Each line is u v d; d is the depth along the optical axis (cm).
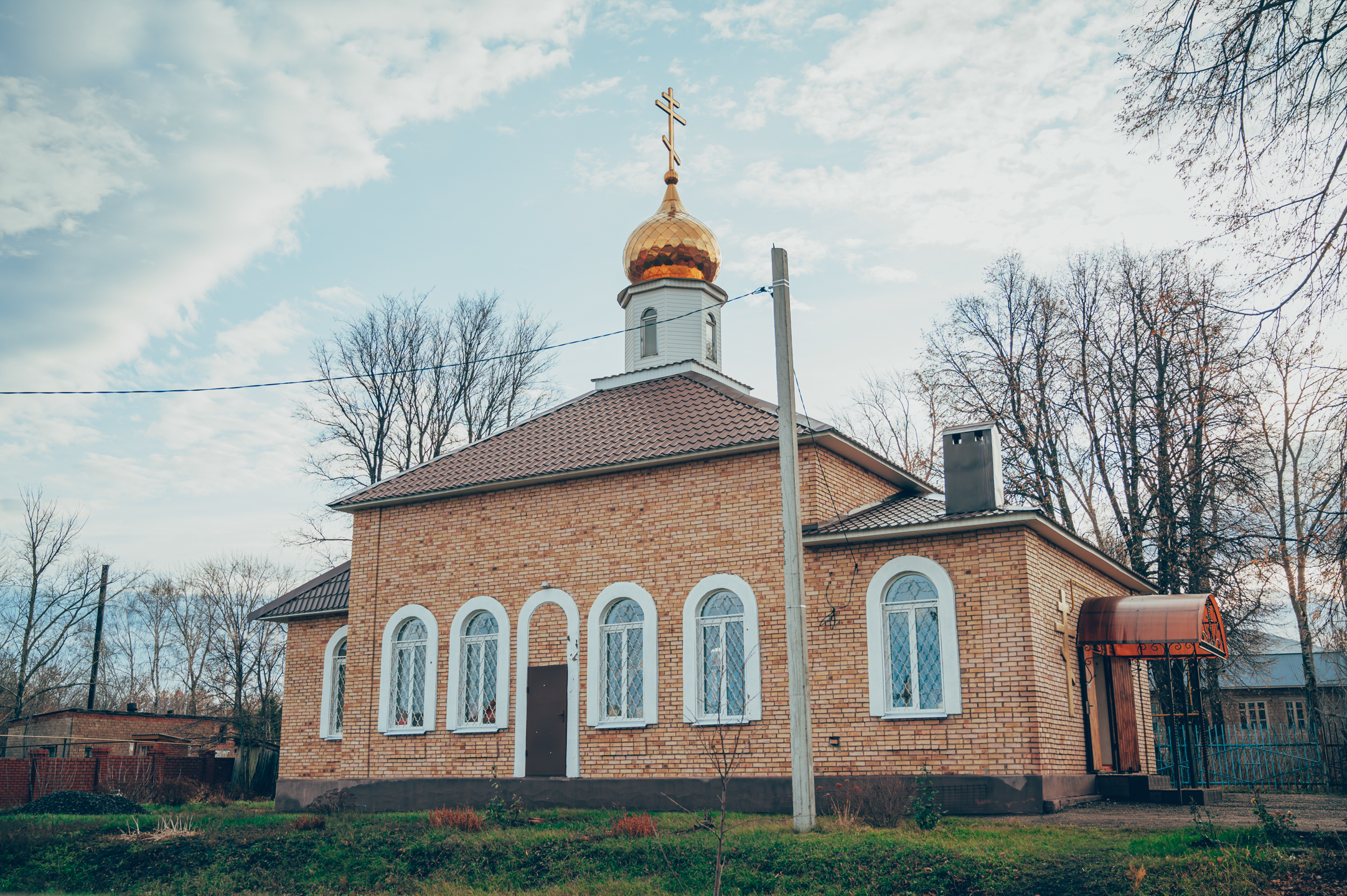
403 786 2120
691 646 1881
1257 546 2677
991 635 1672
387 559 2283
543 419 2400
